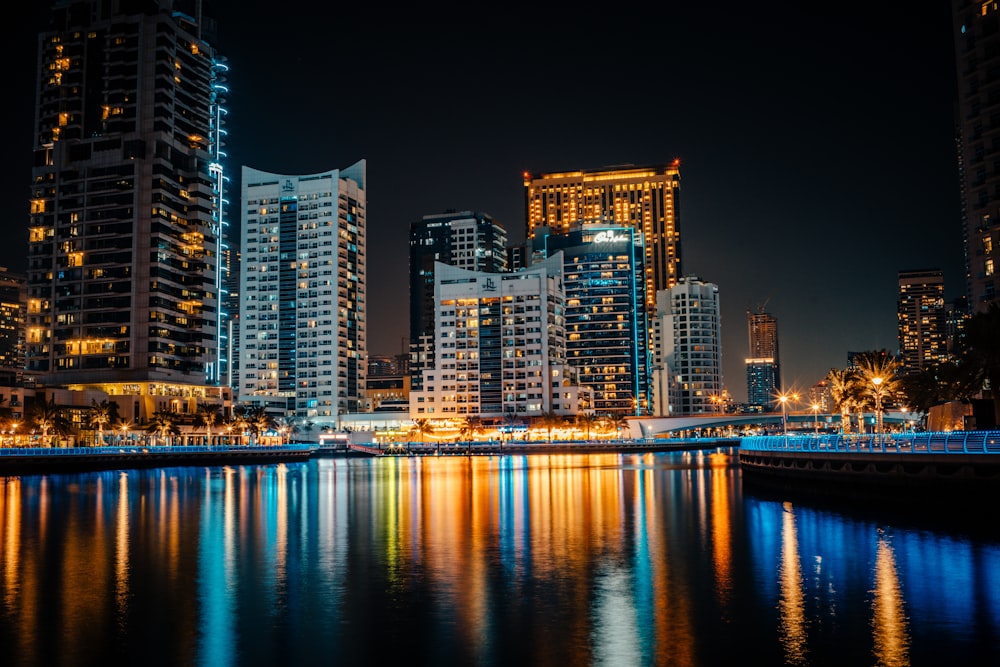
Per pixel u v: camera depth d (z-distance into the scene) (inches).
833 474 3142.2
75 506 3262.8
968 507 2415.1
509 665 1072.2
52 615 1336.1
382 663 1088.2
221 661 1099.3
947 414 4709.6
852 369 5531.5
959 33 6289.4
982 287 6082.7
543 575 1644.9
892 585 1489.9
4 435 7032.5
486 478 5285.4
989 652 1089.4
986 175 6033.5
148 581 1609.3
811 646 1127.0
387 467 7450.8
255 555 1930.4
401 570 1716.3
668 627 1235.2
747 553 1877.5
